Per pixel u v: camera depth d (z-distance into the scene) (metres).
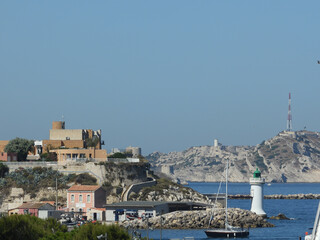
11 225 192.25
